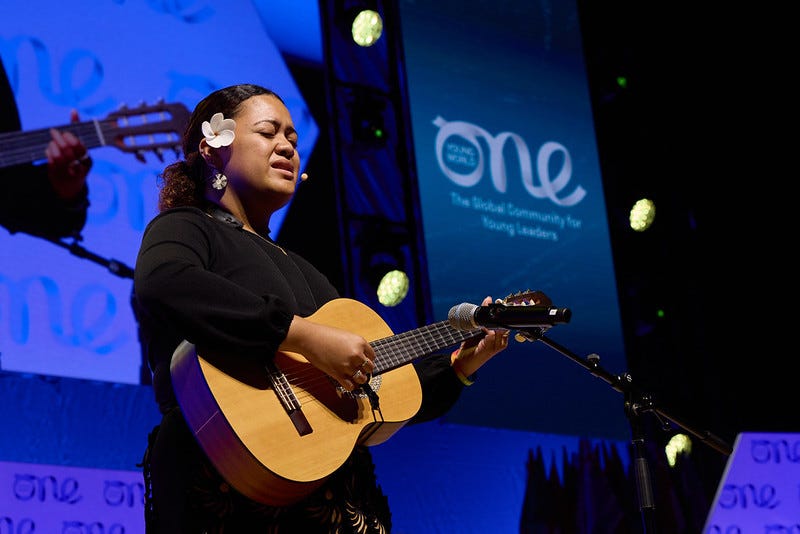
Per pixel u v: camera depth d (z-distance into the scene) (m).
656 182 7.27
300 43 6.01
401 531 5.39
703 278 7.12
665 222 7.20
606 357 6.49
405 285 5.77
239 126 2.89
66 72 5.11
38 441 4.62
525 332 2.85
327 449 2.53
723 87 7.38
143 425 4.91
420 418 3.01
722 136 7.33
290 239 5.66
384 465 5.47
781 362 6.89
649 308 6.95
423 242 6.11
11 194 4.83
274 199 2.88
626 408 3.08
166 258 2.53
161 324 2.60
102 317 4.93
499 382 5.98
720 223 7.21
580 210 6.79
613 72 7.32
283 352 2.65
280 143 2.89
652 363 6.81
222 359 2.53
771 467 5.62
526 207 6.57
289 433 2.50
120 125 5.18
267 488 2.46
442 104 6.47
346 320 2.87
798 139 7.13
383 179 6.19
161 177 3.05
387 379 2.83
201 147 2.91
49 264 4.85
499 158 6.57
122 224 5.09
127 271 5.04
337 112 6.08
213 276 2.50
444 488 5.59
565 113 6.95
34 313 4.76
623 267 6.98
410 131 6.29
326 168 5.93
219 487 2.49
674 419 3.08
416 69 6.44
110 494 4.67
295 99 5.90
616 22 7.39
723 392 6.87
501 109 6.69
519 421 5.95
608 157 7.14
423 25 6.57
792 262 7.02
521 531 5.76
